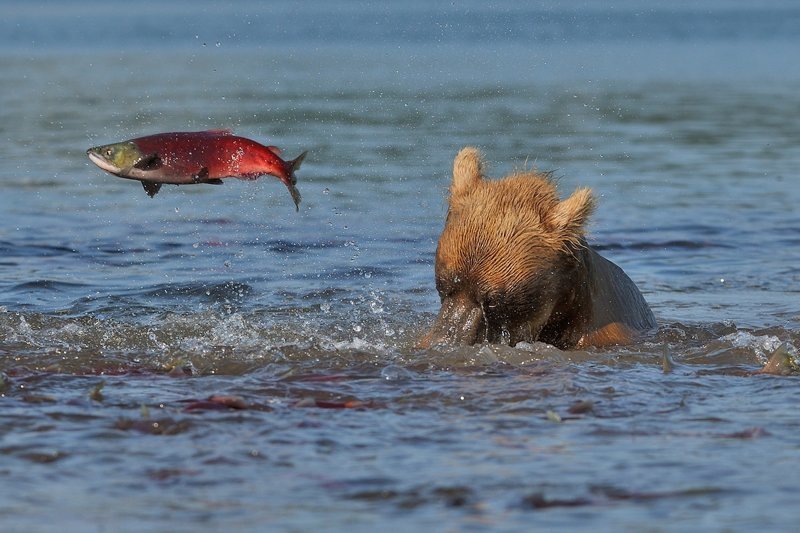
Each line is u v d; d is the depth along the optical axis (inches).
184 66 4394.7
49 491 562.3
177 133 836.0
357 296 1146.0
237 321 991.6
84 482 574.6
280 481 576.7
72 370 812.0
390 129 2440.9
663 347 887.1
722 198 1770.4
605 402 730.8
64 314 1037.8
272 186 1820.9
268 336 941.8
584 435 655.8
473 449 628.1
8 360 829.2
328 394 744.3
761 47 5772.6
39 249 1363.2
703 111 2881.4
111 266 1284.4
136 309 1067.9
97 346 897.5
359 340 922.7
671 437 652.1
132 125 2416.3
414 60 4773.6
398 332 965.2
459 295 869.8
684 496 555.2
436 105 2928.2
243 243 1419.8
